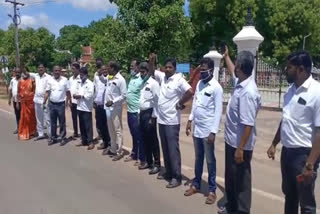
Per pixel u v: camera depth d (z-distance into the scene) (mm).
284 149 4211
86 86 9625
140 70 7516
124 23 18344
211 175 5910
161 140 6789
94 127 12648
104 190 6539
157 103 7195
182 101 6477
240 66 4746
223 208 5484
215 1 42500
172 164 6672
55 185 6816
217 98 5762
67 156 8969
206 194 6289
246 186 5004
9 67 39094
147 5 18188
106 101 8547
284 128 4176
